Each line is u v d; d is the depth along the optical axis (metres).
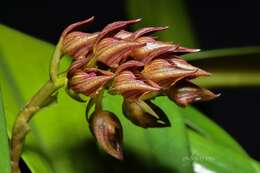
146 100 0.16
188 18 0.29
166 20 0.29
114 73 0.15
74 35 0.16
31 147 0.19
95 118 0.16
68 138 0.20
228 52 0.23
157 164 0.20
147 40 0.16
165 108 0.21
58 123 0.20
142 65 0.15
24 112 0.16
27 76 0.21
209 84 0.25
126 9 0.30
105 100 0.21
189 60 0.23
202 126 0.24
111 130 0.16
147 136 0.21
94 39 0.16
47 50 0.22
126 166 0.20
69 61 0.21
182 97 0.15
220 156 0.23
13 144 0.16
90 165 0.20
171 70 0.15
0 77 0.21
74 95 0.16
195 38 0.29
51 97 0.16
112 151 0.16
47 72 0.21
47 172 0.19
